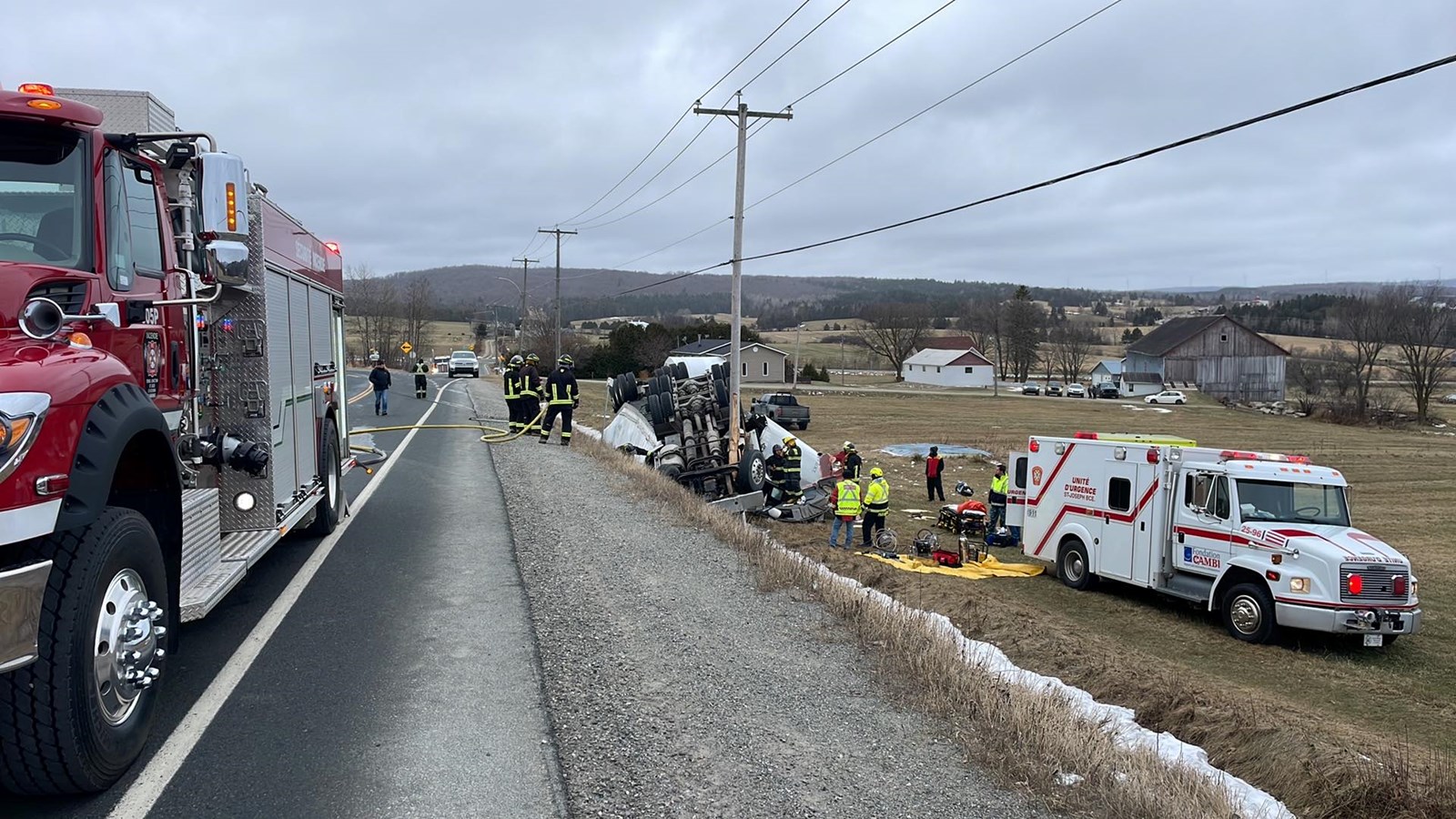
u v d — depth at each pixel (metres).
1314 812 6.35
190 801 4.07
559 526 11.43
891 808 4.41
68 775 3.75
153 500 4.78
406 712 5.23
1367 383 65.69
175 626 4.90
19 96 4.37
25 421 3.45
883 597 9.57
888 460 35.56
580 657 6.37
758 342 96.50
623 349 76.94
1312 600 12.94
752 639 7.20
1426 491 30.34
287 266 7.89
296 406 8.33
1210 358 94.25
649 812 4.19
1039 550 18.05
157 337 5.21
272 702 5.32
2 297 3.91
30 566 3.46
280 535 7.04
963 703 5.85
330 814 4.00
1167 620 14.86
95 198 4.60
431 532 10.68
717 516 13.21
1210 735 7.85
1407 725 10.02
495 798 4.22
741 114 26.48
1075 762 5.11
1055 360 123.50
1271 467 14.34
